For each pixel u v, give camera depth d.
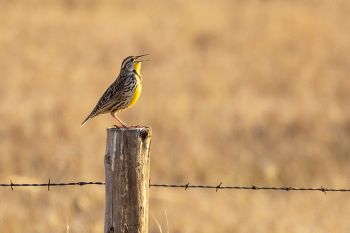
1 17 28.91
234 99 18.92
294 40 26.66
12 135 15.02
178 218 11.53
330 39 26.95
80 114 16.66
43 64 22.11
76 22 29.44
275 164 14.45
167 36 27.84
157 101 18.12
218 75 21.88
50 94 18.86
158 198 12.44
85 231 10.64
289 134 15.99
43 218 11.03
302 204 12.38
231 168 14.16
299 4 33.84
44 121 15.82
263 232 11.07
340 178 13.65
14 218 10.86
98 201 12.02
